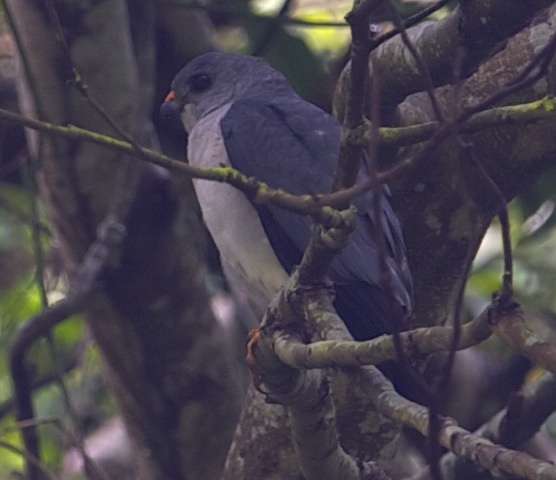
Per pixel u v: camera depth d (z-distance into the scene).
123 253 11.27
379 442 9.74
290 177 9.83
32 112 11.19
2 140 13.23
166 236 11.37
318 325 6.95
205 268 12.00
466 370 13.04
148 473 12.23
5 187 14.09
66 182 11.29
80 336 14.71
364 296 9.19
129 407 12.02
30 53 10.93
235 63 11.41
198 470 12.12
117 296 11.38
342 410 9.56
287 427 9.68
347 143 6.21
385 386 6.74
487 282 13.52
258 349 7.11
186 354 11.76
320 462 7.44
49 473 9.87
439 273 9.89
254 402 9.84
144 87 11.73
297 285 7.02
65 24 10.89
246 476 9.88
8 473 13.84
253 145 10.02
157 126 13.92
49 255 14.12
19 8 10.90
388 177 5.70
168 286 11.50
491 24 6.79
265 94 11.03
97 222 11.41
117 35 11.11
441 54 7.88
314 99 12.91
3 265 14.93
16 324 14.27
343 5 14.10
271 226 9.55
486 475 9.55
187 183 12.75
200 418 11.92
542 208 12.52
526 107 5.91
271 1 13.78
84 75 11.06
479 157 9.42
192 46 13.75
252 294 10.38
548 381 9.73
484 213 9.69
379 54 8.20
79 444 10.23
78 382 14.70
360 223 9.26
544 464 5.46
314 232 6.63
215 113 10.75
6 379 15.02
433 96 5.70
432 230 9.70
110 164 11.23
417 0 12.04
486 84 9.42
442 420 6.03
